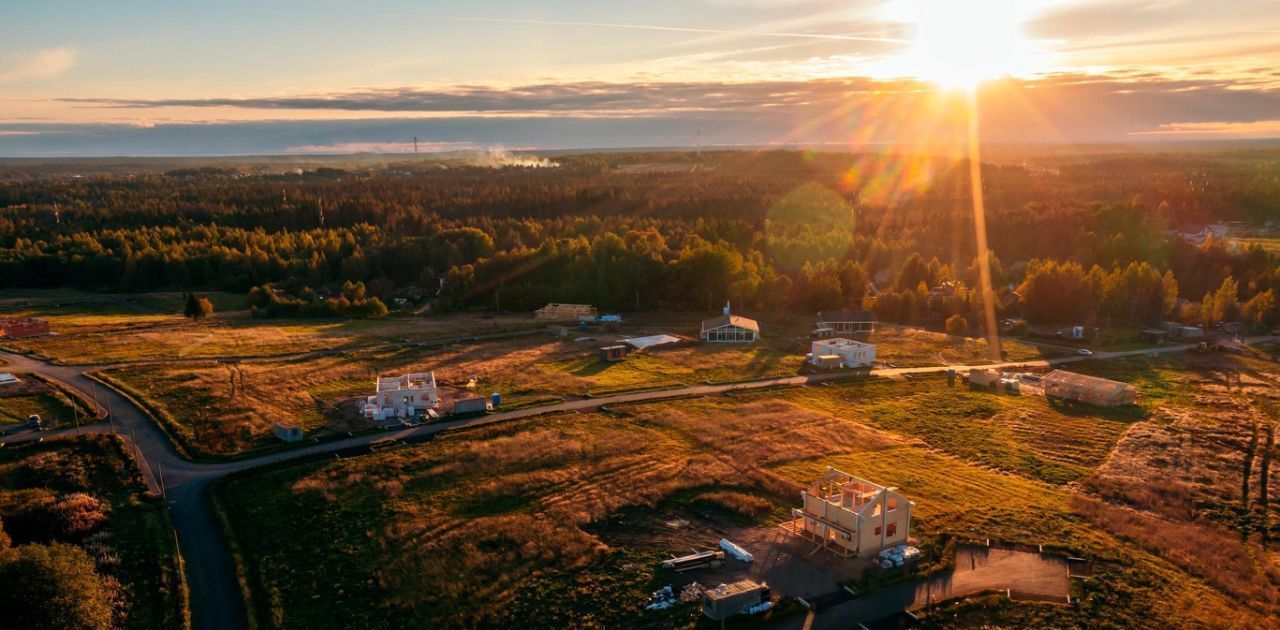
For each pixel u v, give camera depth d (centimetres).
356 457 6138
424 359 9638
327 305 13075
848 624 3953
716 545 4797
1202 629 3891
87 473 5759
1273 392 8212
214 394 7712
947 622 3962
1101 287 12400
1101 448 6531
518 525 4981
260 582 4344
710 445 6519
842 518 4703
